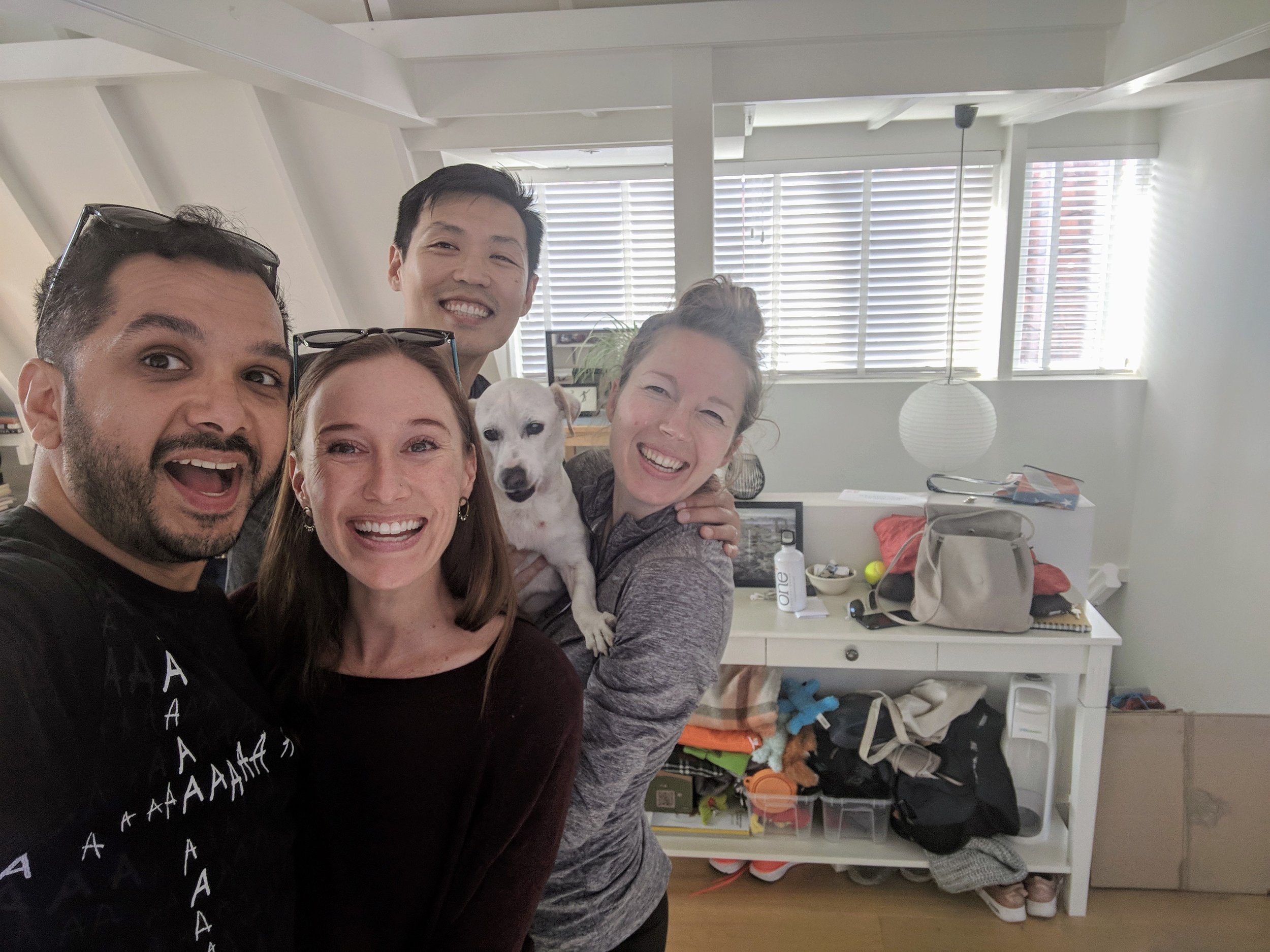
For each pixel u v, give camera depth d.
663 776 2.31
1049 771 2.19
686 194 1.98
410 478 0.73
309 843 0.78
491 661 0.77
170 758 0.60
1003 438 3.85
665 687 0.98
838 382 3.97
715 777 2.32
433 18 1.96
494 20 1.90
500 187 1.26
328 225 2.48
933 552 2.13
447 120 2.20
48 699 0.51
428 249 1.26
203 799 0.62
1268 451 2.74
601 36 1.90
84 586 0.57
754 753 2.24
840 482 4.05
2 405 3.01
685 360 1.04
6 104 2.27
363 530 0.73
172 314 0.61
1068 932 2.11
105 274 0.59
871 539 2.44
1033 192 3.73
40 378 0.60
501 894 0.78
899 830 2.24
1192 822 2.21
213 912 0.62
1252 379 2.84
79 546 0.61
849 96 1.98
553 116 2.19
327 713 0.78
